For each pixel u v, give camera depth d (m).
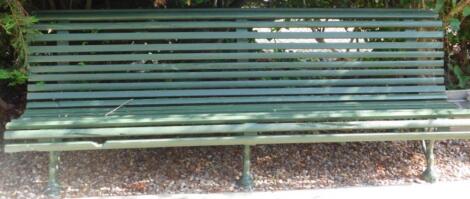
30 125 3.09
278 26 3.72
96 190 3.26
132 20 3.63
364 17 3.80
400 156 3.78
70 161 3.63
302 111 3.42
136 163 3.62
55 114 3.37
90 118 3.21
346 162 3.68
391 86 3.76
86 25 3.56
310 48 3.73
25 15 3.38
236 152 3.80
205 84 3.64
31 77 3.48
